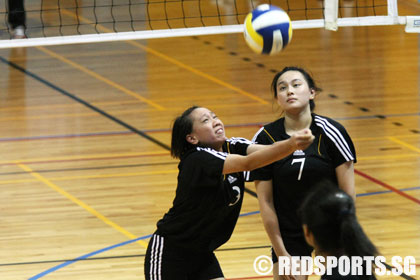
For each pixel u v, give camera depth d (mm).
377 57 25875
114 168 16875
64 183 15945
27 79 24594
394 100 21641
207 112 7773
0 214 14219
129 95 22828
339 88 22781
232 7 31344
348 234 5270
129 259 11945
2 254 12305
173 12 30953
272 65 25312
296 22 12188
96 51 27609
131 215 14008
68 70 25453
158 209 14289
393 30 29094
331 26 12117
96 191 15406
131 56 26922
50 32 28250
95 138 19141
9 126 20328
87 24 29484
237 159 7148
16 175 16562
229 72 24734
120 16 30594
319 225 5402
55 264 11820
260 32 9094
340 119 20062
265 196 8398
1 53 27484
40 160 17578
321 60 25672
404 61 25359
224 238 8016
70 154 17969
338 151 8156
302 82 8250
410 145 17938
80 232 13227
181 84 23703
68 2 33281
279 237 8320
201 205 7605
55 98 22703
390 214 13555
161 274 8078
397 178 15648
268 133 8500
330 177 8227
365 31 29141
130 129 19797
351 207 5383
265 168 8328
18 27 26156
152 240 8109
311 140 6602
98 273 11398
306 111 8328
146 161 17359
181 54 27000
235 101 21828
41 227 13531
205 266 8180
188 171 7496
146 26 29031
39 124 20438
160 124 20109
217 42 28328
